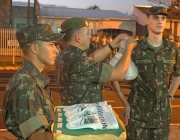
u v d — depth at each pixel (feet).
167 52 10.33
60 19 84.53
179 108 24.85
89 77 8.21
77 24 8.75
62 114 7.53
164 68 10.28
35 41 6.47
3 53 67.21
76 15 88.58
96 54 9.88
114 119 6.87
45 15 83.10
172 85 10.80
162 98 10.31
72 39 8.80
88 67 8.16
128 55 8.25
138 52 10.28
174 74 10.70
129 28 91.86
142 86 10.39
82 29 8.79
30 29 6.54
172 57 10.39
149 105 10.30
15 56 67.05
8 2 82.38
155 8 10.03
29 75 6.30
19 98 5.99
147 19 10.37
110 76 8.11
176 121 20.75
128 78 10.04
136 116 10.46
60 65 8.82
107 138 6.26
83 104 7.98
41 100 6.30
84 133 6.42
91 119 6.84
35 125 5.95
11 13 81.15
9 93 6.18
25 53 6.60
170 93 10.74
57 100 26.08
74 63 8.30
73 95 8.50
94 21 88.12
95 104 7.89
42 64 6.70
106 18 87.81
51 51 6.64
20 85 6.07
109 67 8.13
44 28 6.58
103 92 30.42
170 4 74.02
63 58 8.71
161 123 10.32
